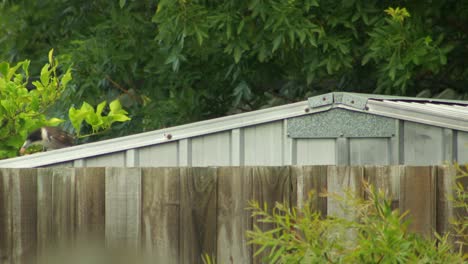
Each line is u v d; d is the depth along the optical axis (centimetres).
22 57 5128
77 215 2039
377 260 1608
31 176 2038
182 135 2369
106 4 4906
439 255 1634
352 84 4409
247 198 2005
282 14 3800
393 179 1959
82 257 2036
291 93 4603
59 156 2372
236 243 2006
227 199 2014
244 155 2367
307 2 3797
